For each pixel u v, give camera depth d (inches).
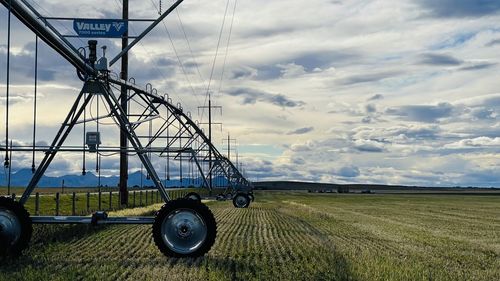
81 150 784.3
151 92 1316.4
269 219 1485.0
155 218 638.5
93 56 826.8
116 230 971.3
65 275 516.4
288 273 555.8
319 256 688.4
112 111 829.8
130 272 544.1
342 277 538.0
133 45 989.2
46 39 730.2
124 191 1663.4
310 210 1985.7
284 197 5049.2
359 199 4576.8
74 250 712.4
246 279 520.1
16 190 3297.2
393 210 2416.3
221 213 1788.9
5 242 625.6
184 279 506.9
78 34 879.7
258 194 6245.1
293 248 773.9
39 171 764.0
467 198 5073.8
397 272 565.3
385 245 867.4
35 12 745.0
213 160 2518.5
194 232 635.5
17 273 518.6
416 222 1574.8
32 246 727.7
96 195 2191.2
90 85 824.3
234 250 732.7
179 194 2972.4
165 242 633.6
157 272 542.0
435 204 3356.3
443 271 605.3
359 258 675.4
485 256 774.5
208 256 656.4
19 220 630.5
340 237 991.0
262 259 649.6
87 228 946.1
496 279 573.9
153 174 810.8
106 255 669.3
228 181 3139.8
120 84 1092.5
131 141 841.5
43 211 1397.6
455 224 1515.7
